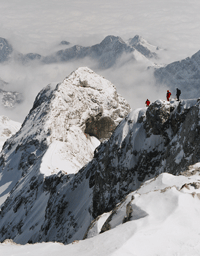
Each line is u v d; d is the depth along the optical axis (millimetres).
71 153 125562
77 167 114438
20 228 78500
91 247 9312
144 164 41594
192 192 11617
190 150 31703
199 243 8922
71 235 50219
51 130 158750
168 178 14320
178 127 39375
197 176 13875
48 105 174250
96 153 62875
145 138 42844
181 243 8922
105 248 8875
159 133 41531
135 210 11094
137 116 46469
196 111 32969
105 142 62969
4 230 87312
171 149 36031
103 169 47188
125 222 11070
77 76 198250
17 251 10195
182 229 9508
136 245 8727
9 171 152625
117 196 42625
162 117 41094
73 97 183375
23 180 112688
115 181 43781
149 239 8992
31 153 148750
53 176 79312
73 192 61406
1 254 9875
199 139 30766
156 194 11539
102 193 45562
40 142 153125
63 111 173000
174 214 10086
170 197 11000
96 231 14789
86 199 55219
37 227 68438
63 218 58000
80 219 51156
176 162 33344
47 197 78438
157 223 9758
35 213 77438
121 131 46312
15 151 161875
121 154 44719
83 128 183875
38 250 10156
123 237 9281
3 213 99062
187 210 10273
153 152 41312
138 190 14641
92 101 193625
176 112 40250
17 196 98062
